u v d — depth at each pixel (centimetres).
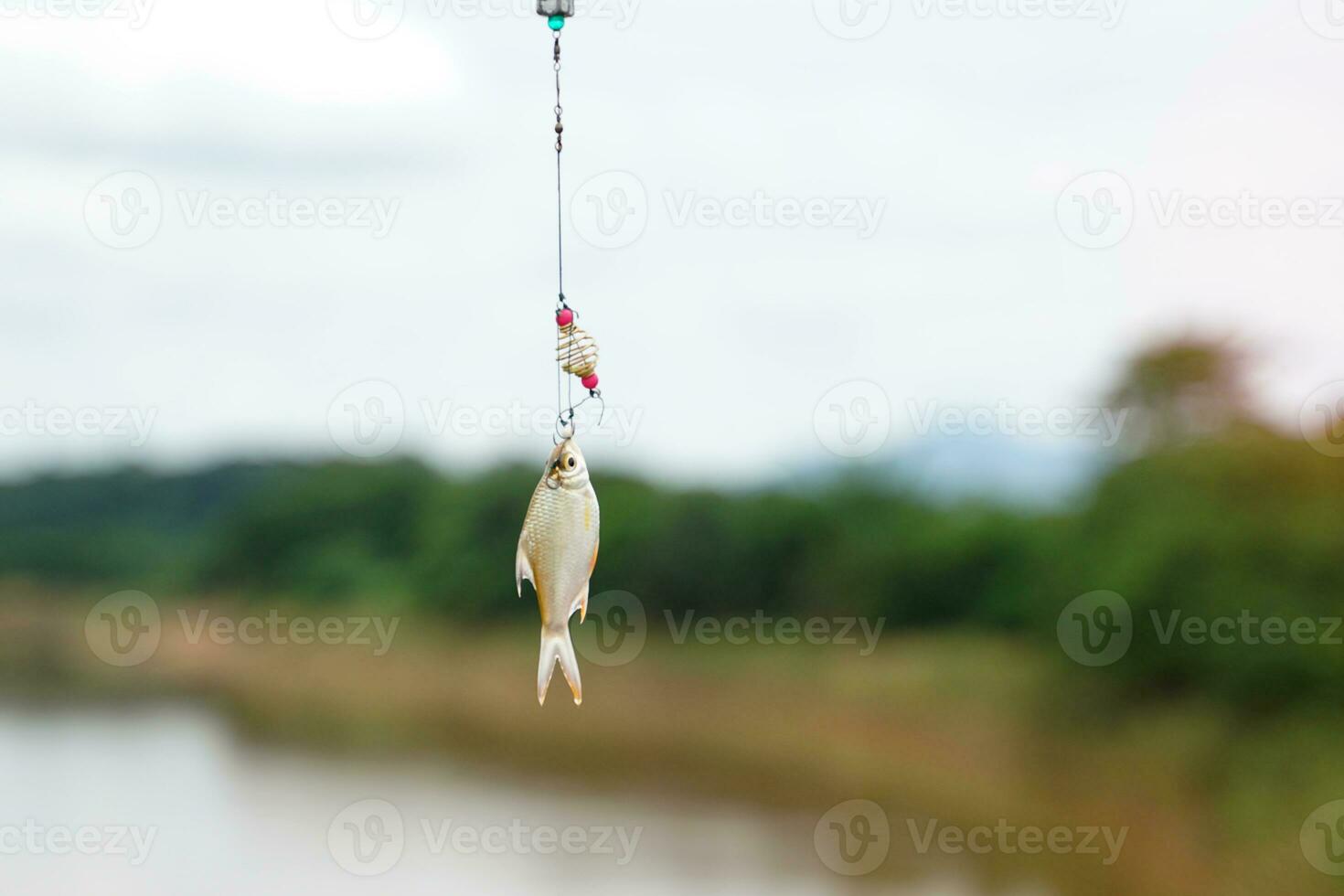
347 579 2627
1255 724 1349
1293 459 1484
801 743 1681
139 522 2919
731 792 1570
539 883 1263
